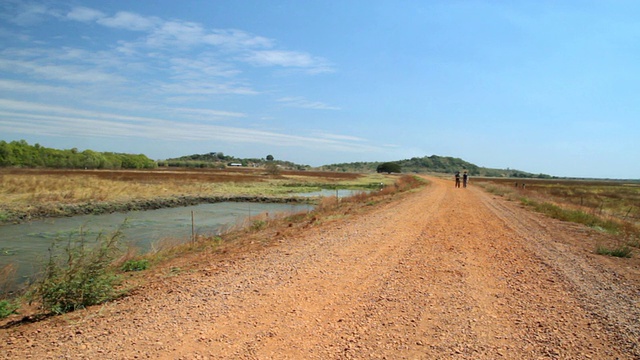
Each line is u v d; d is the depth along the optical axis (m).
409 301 6.21
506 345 4.65
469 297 6.47
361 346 4.55
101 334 4.84
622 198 45.59
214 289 6.74
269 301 6.11
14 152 84.75
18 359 4.15
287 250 10.20
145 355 4.25
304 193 46.94
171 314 5.54
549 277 7.80
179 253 10.95
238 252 10.22
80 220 23.84
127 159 116.94
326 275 7.71
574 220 17.78
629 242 12.34
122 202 30.47
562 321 5.44
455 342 4.71
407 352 4.42
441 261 9.05
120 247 11.65
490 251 10.28
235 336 4.77
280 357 4.24
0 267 11.63
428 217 17.39
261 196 40.34
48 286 6.00
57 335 4.84
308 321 5.31
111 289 6.52
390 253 9.85
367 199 30.19
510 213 20.06
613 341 4.79
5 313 5.95
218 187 51.22
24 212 24.03
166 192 40.06
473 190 42.47
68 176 52.59
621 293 6.82
